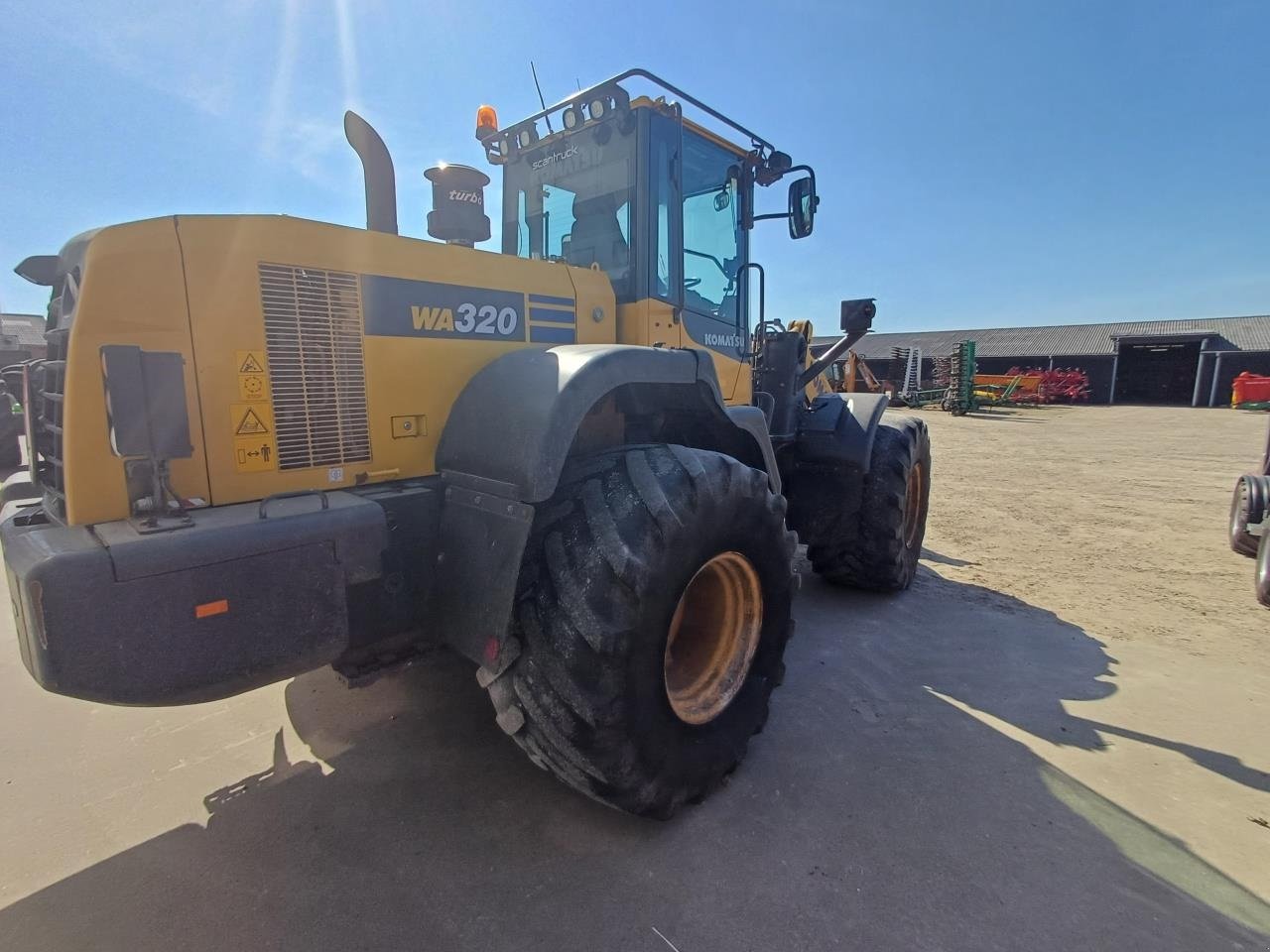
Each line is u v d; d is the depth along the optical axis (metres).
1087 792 2.42
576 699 1.93
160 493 1.73
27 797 2.38
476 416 2.21
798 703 3.05
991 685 3.23
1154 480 9.39
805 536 4.34
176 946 1.79
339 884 2.00
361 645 2.03
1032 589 4.66
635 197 3.05
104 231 1.77
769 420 3.98
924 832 2.21
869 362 39.06
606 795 2.05
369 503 1.96
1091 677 3.31
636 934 1.82
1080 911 1.89
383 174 2.60
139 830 2.22
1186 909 1.91
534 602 2.00
